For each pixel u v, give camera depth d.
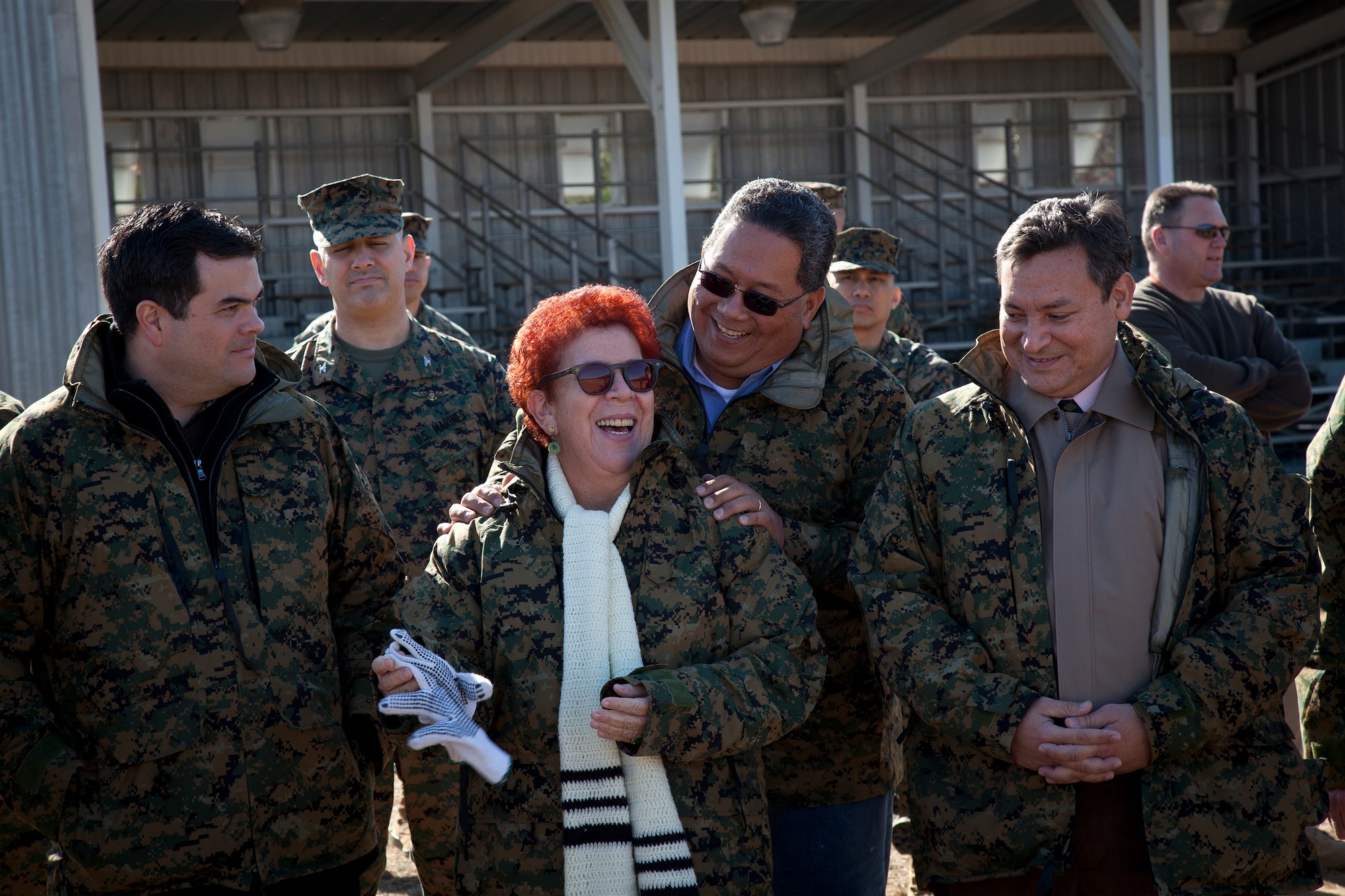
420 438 4.00
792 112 14.36
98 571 2.28
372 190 4.06
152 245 2.29
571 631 2.18
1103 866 2.31
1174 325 4.68
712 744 2.09
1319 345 13.62
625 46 9.77
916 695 2.33
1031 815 2.30
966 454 2.43
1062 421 2.43
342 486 2.59
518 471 2.28
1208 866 2.24
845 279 4.80
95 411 2.32
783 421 2.68
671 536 2.25
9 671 2.28
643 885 2.10
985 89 14.79
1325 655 2.86
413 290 5.01
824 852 2.71
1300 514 2.37
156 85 12.59
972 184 14.88
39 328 7.61
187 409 2.44
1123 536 2.34
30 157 7.55
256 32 10.30
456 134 13.50
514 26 10.99
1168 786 2.27
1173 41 14.96
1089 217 2.33
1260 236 15.30
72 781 2.29
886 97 14.53
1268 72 15.12
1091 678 2.31
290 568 2.41
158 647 2.28
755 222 2.52
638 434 2.29
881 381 2.70
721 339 2.61
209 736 2.29
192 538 2.33
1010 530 2.38
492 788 2.23
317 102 13.11
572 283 13.62
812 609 2.29
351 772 2.46
